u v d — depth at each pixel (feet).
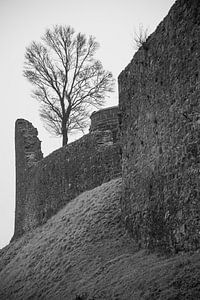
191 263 47.34
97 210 79.56
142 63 66.49
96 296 54.19
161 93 59.57
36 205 111.96
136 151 68.44
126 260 60.54
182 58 53.93
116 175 88.17
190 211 50.80
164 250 56.44
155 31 61.82
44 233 91.09
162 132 58.95
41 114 144.05
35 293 69.56
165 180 57.31
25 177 122.21
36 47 145.79
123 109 74.54
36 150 125.29
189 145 51.60
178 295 43.65
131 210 68.85
